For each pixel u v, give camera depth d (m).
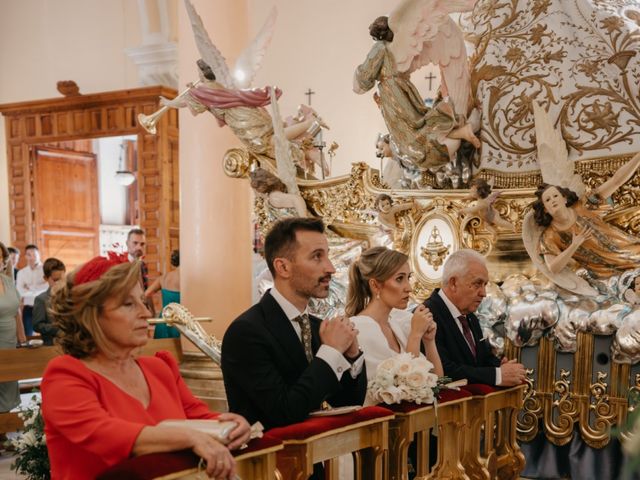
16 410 7.50
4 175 17.02
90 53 16.52
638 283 5.80
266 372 3.13
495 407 4.52
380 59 6.87
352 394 3.43
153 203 15.09
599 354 5.77
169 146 15.18
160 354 2.87
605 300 5.87
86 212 18.25
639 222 6.12
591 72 6.80
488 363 4.91
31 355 6.68
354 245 7.31
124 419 2.48
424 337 4.27
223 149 8.64
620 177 6.06
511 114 6.97
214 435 2.41
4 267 7.82
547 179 6.18
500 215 6.50
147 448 2.34
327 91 12.89
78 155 18.11
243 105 7.74
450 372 4.49
